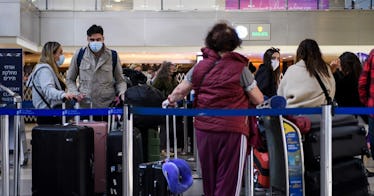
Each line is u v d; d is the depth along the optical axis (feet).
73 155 12.21
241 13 46.70
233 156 10.25
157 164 12.78
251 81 10.38
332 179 11.57
